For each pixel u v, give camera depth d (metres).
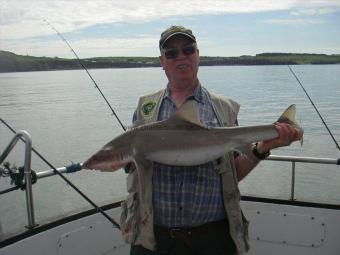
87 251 1.82
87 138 10.95
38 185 6.38
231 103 1.50
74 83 32.56
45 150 9.24
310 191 5.28
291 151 8.14
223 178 1.37
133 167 1.46
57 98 21.58
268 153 1.40
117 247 1.91
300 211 1.91
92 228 1.84
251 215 1.97
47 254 1.69
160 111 1.48
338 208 1.86
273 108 13.96
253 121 11.21
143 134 1.43
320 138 9.41
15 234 1.60
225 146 1.37
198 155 1.36
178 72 1.42
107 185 6.40
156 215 1.38
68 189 6.13
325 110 14.04
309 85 22.80
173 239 1.35
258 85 22.75
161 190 1.37
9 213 4.61
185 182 1.35
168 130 1.41
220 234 1.38
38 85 29.70
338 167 7.02
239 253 1.34
